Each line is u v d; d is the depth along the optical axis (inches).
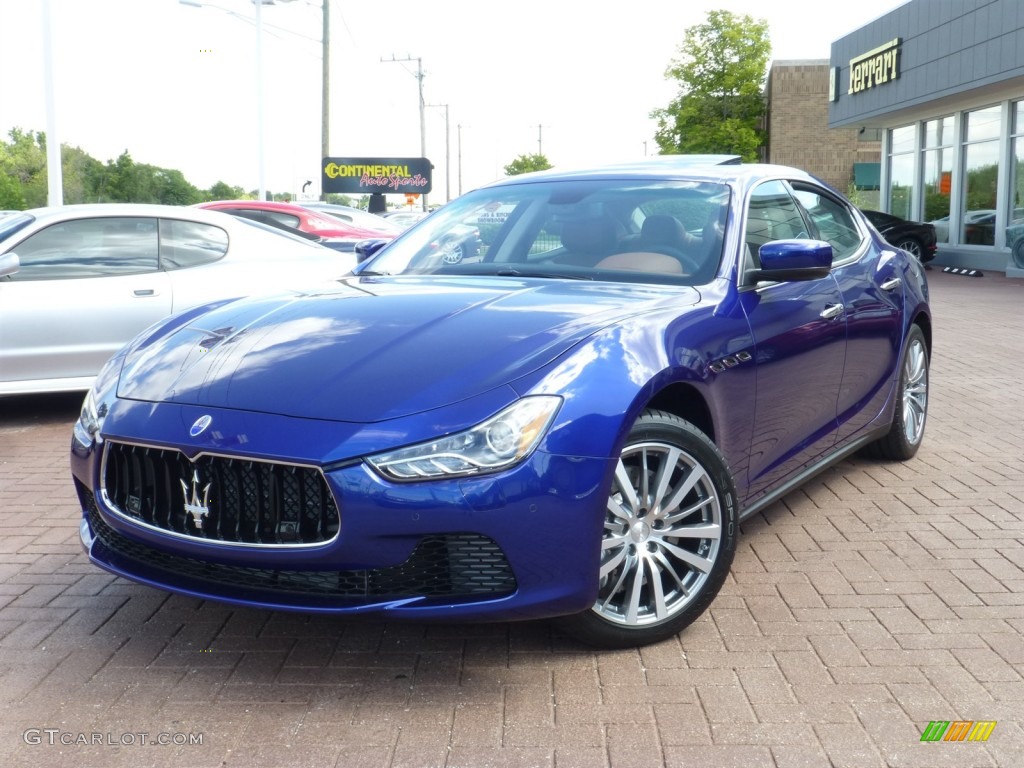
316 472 108.1
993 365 346.6
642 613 126.0
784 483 161.2
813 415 164.9
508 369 113.2
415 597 109.0
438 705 112.9
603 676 119.3
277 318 135.0
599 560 115.0
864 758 101.7
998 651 125.3
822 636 130.0
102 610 140.3
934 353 376.2
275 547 109.4
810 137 1684.3
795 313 154.7
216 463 112.3
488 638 129.9
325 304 138.8
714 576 129.0
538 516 109.3
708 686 116.6
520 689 116.3
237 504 111.9
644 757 102.0
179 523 115.6
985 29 724.7
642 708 111.7
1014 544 164.7
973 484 199.5
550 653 125.6
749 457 145.2
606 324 122.3
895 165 1050.1
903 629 132.0
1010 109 787.4
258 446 108.3
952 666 121.3
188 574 118.5
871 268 191.0
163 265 276.1
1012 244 749.9
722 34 1649.9
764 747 103.8
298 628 133.6
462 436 107.5
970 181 874.1
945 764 100.7
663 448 122.8
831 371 168.2
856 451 208.8
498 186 182.5
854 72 1007.0
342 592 110.7
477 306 131.0
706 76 1678.2
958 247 882.8
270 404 113.0
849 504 187.0
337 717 110.6
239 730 108.0
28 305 256.2
